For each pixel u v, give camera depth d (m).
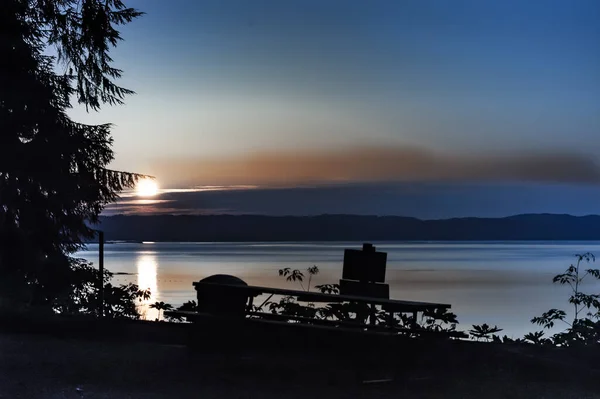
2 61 13.27
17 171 13.56
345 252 10.12
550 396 7.00
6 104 13.43
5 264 13.27
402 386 7.36
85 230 14.48
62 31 14.67
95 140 14.69
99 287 13.05
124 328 10.91
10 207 13.67
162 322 11.63
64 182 13.95
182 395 6.84
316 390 7.16
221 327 9.08
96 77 14.98
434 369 7.92
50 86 14.09
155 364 8.32
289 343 8.69
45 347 9.44
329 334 8.33
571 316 13.84
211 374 7.79
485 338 9.41
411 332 8.42
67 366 8.12
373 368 7.89
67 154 14.09
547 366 7.98
